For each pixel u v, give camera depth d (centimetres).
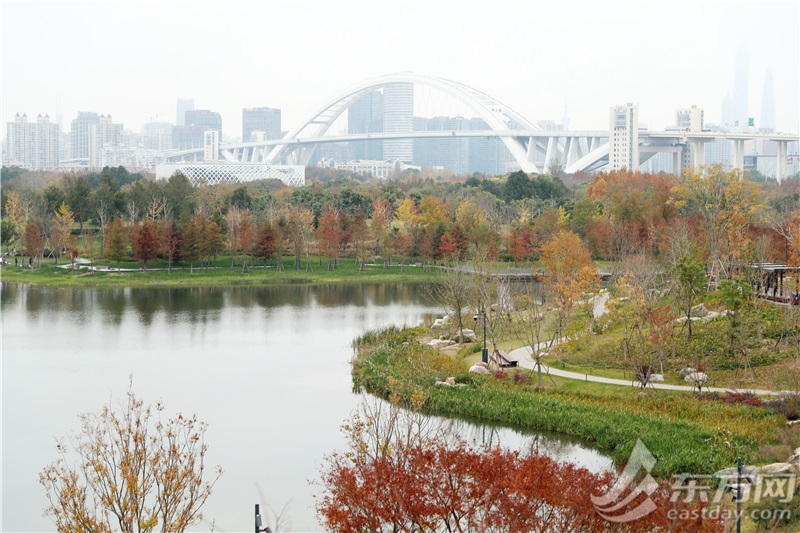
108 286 10912
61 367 6316
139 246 11550
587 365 5816
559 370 5728
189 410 5091
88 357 6681
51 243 12512
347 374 6094
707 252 8406
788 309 5953
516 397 4969
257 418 4903
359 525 2592
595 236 11362
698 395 4847
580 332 6369
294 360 6594
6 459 4222
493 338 6141
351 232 12688
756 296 6656
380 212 13262
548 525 2552
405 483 2575
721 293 6106
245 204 14812
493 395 5034
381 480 2627
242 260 12888
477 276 7619
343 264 12706
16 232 13125
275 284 11412
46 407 5162
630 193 13312
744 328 5612
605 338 6481
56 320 8431
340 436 4544
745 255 7788
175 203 14225
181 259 11956
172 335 7675
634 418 4475
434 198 14062
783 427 4209
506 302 7481
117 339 7456
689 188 9800
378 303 9756
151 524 2662
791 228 8350
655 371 5488
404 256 13025
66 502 2881
